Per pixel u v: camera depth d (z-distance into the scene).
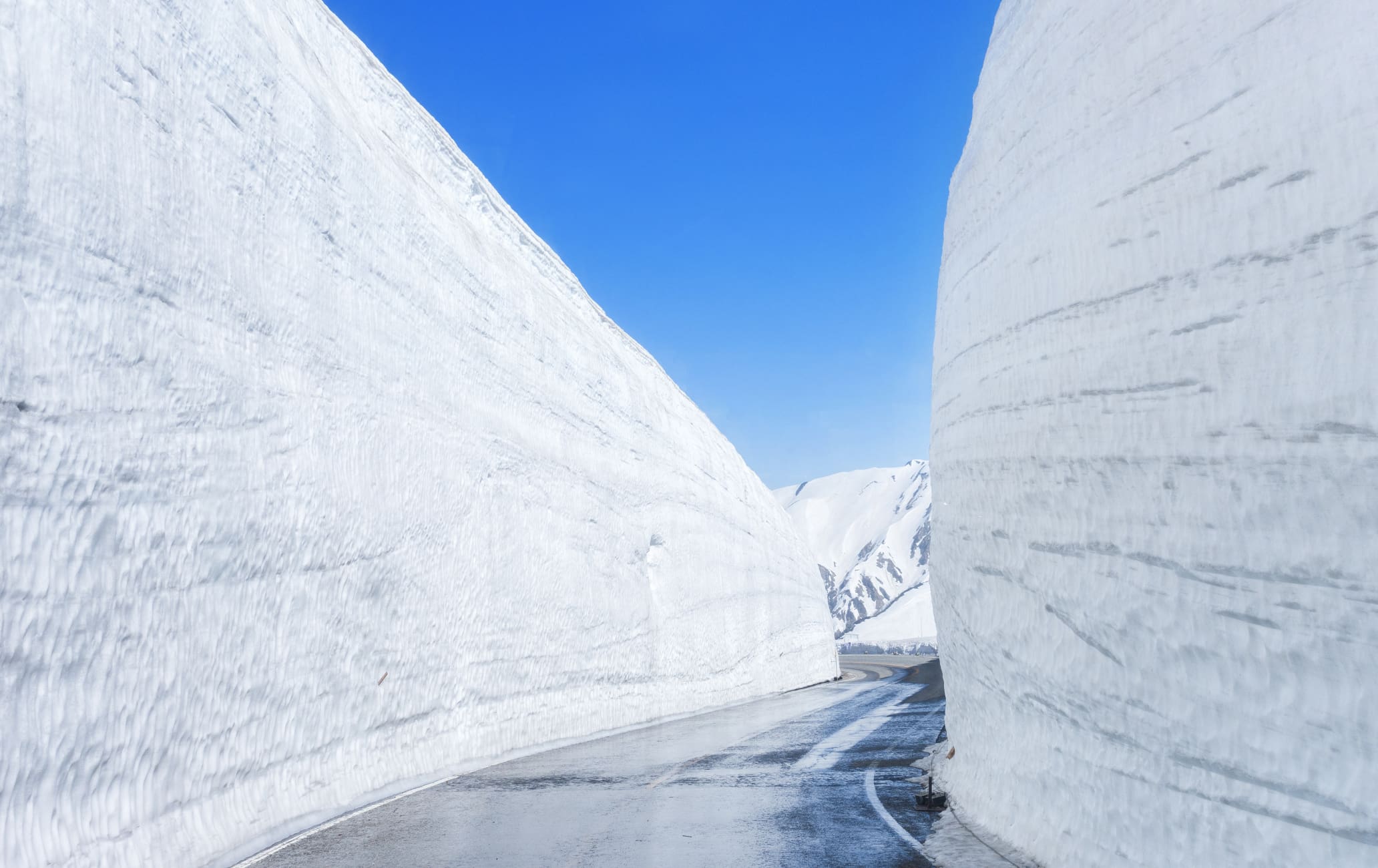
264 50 9.78
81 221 6.30
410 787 10.74
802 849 7.03
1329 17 3.82
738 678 27.98
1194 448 4.49
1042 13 7.30
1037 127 6.91
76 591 5.94
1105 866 5.29
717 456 32.84
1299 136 3.88
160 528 6.90
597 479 20.22
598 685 18.34
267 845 7.52
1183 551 4.59
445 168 16.98
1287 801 3.84
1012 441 7.00
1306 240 3.80
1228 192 4.33
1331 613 3.61
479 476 14.33
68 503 5.93
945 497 9.47
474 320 15.42
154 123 7.45
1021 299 6.90
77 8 6.53
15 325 5.60
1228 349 4.27
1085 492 5.70
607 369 23.02
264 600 8.45
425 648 12.00
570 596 17.42
